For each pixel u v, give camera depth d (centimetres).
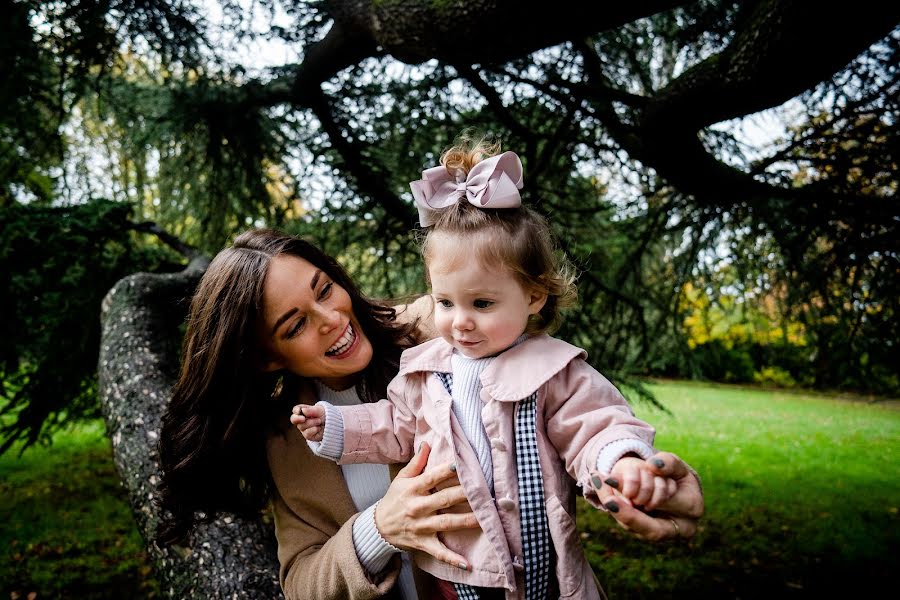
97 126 576
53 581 434
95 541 504
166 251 442
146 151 498
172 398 137
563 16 216
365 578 112
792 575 439
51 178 498
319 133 442
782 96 226
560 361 115
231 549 143
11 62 328
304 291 126
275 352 130
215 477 139
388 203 420
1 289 355
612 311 465
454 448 112
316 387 147
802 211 342
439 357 128
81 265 371
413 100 387
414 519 109
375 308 154
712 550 483
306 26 384
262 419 139
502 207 118
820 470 718
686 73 250
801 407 1140
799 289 374
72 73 361
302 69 386
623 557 474
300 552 128
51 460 733
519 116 399
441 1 235
